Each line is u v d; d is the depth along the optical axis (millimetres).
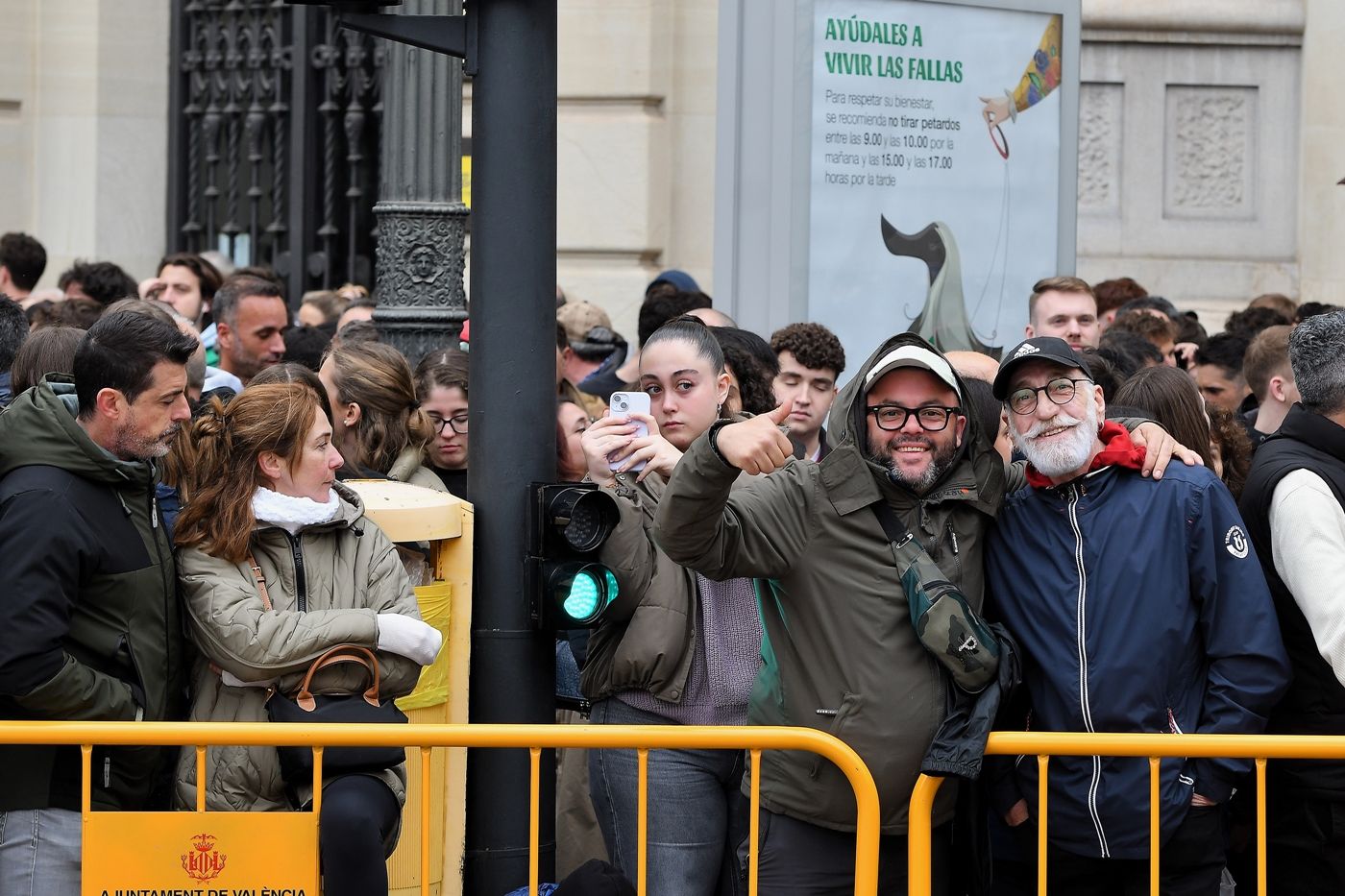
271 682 4641
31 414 4445
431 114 8023
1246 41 13109
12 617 4238
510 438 5121
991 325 8195
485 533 5145
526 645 5152
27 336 6523
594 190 12781
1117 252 13281
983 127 8031
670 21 12727
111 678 4449
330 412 6285
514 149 5055
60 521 4328
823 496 4586
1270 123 13211
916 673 4516
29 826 4395
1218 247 13266
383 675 4754
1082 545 4625
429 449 6980
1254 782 5258
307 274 14914
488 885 5195
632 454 5180
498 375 5105
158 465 4871
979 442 4664
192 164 15695
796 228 7453
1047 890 4785
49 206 15688
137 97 15633
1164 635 4578
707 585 5293
